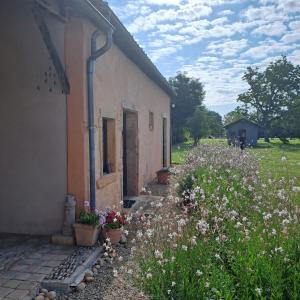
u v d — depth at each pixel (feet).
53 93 17.02
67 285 12.27
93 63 17.21
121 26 19.34
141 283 9.62
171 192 20.89
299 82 172.55
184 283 8.40
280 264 8.73
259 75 175.52
